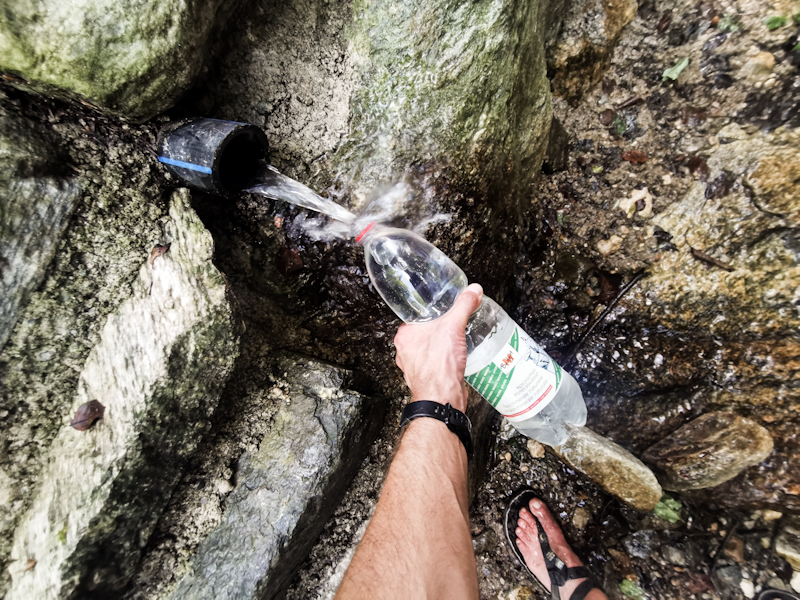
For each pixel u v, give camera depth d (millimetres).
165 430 1138
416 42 1253
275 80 1354
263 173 1279
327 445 1317
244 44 1297
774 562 1565
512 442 1783
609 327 1702
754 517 1610
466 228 1418
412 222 1394
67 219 1054
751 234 1495
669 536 1651
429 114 1304
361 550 1010
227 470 1285
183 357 1139
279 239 1476
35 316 1045
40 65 946
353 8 1297
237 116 1364
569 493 1729
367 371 1603
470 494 1638
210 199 1361
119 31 965
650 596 1598
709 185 1549
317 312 1573
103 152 1105
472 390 1620
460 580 907
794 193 1425
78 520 1036
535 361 1220
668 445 1588
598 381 1705
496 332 1404
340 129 1373
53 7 905
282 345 1497
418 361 1228
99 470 1061
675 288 1592
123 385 1104
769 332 1512
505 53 1265
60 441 1095
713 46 1549
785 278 1461
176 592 1158
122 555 1106
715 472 1514
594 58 1624
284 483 1278
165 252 1165
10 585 1041
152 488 1143
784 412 1504
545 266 1728
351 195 1393
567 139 1699
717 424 1521
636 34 1642
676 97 1609
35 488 1088
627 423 1672
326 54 1344
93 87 1004
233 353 1218
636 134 1651
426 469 1058
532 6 1310
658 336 1657
